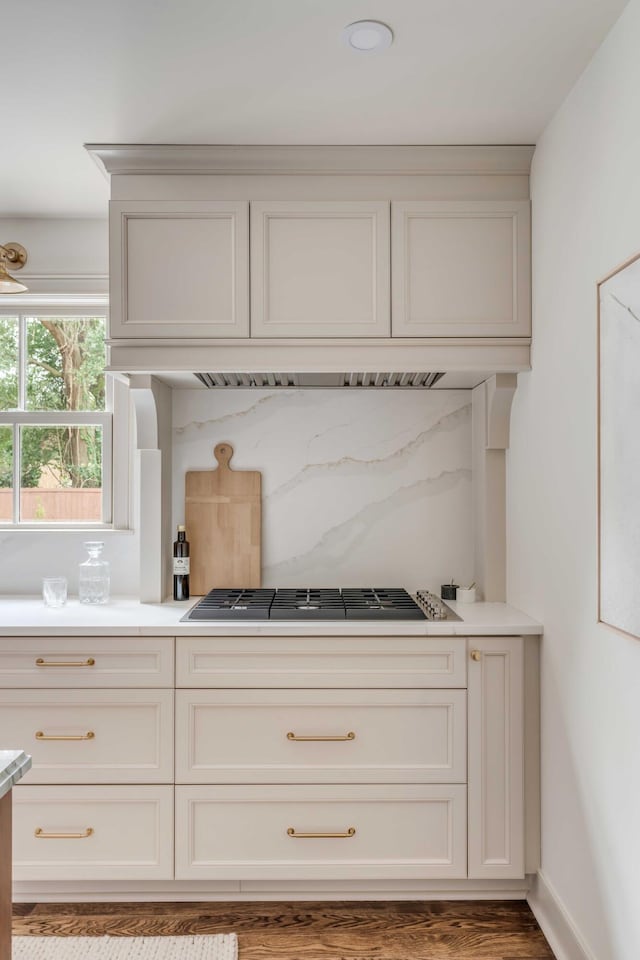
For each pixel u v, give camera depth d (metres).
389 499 2.80
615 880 1.63
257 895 2.24
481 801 2.18
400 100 1.97
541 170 2.17
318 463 2.81
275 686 2.17
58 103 1.97
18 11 1.57
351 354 2.28
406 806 2.19
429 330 2.27
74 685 2.18
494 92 1.93
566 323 1.95
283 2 1.54
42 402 2.93
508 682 2.18
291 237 2.27
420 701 2.18
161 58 1.76
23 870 2.18
